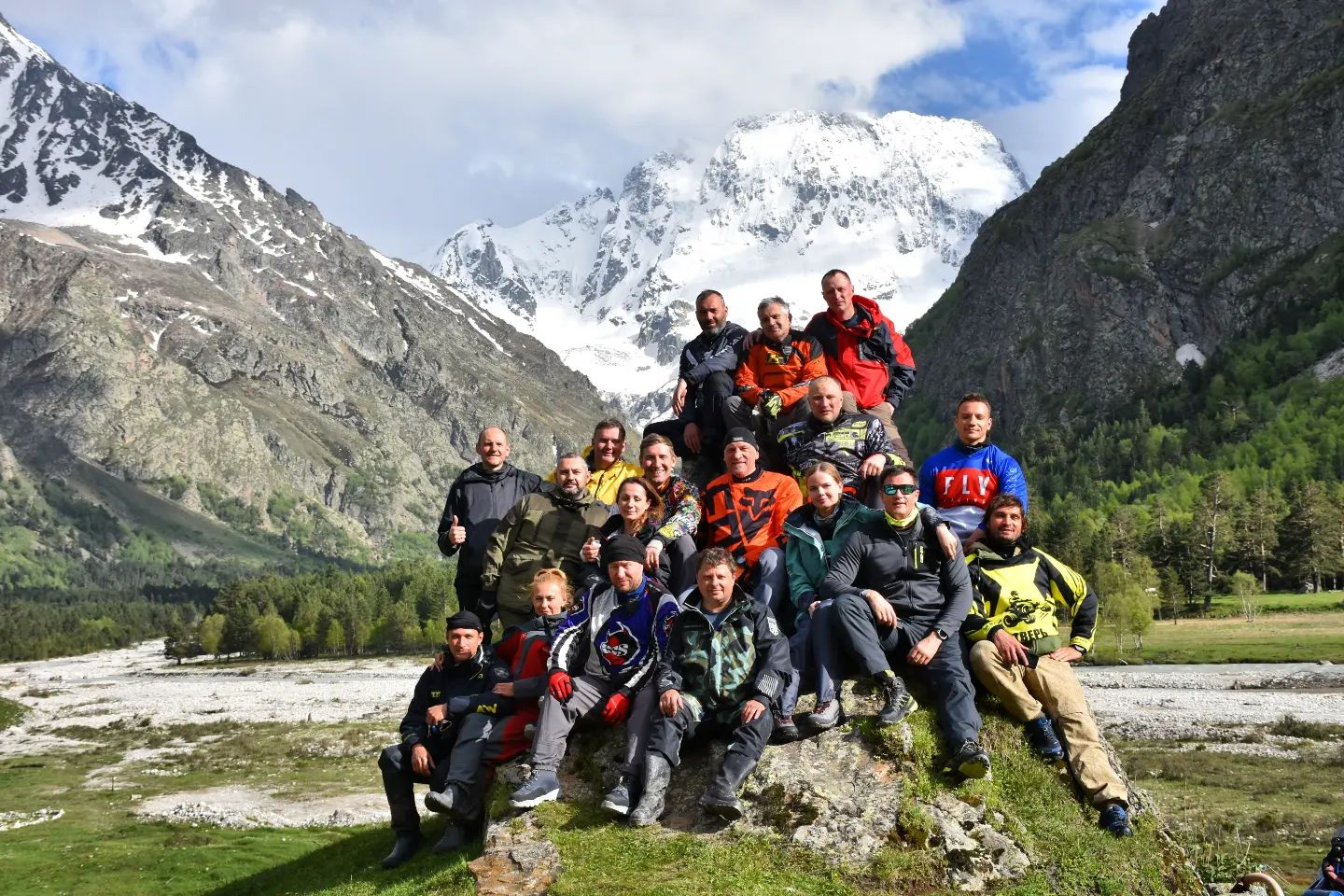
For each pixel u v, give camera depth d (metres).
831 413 13.25
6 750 74.44
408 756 13.34
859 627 11.26
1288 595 130.00
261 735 71.62
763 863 10.23
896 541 11.53
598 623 11.89
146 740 74.56
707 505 13.21
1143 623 96.62
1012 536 11.89
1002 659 11.55
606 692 11.90
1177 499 161.50
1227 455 178.38
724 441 15.75
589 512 13.97
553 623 12.27
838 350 14.88
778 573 12.43
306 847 33.59
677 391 16.62
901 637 11.42
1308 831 30.69
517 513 14.03
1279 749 47.69
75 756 68.00
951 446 13.29
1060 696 11.56
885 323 15.04
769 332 14.55
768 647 11.21
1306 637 97.56
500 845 11.05
